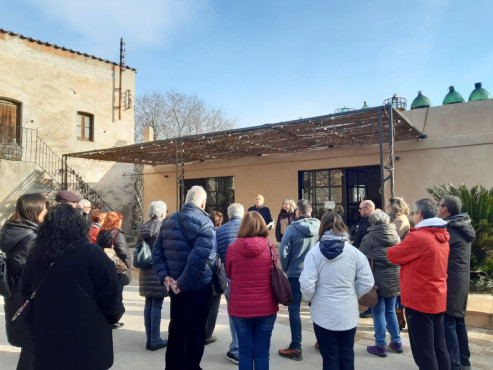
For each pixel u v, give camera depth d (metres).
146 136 13.94
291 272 3.86
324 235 3.01
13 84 12.56
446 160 7.90
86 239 2.28
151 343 4.05
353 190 9.82
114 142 15.48
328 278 2.90
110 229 4.34
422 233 3.01
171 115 30.00
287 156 10.47
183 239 3.24
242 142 8.77
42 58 13.38
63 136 13.87
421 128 8.39
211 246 3.17
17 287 2.79
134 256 3.98
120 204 15.63
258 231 3.10
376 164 8.88
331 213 3.08
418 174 8.24
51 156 13.46
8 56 12.47
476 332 4.56
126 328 4.81
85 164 14.54
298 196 10.32
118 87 15.75
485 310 4.75
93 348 2.14
